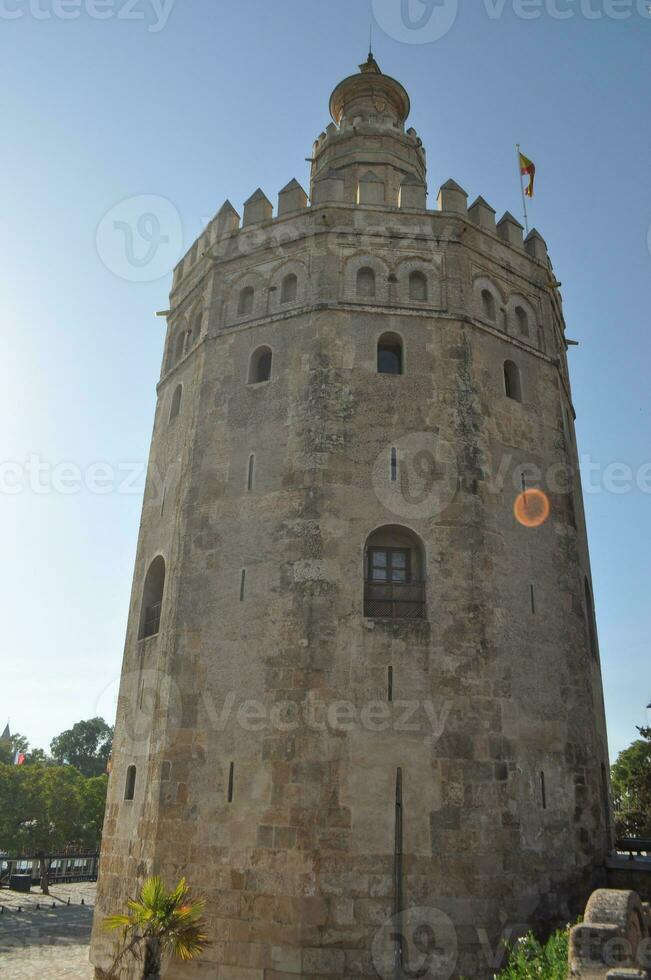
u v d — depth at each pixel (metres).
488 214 24.53
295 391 20.94
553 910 17.34
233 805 17.48
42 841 53.31
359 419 20.31
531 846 17.56
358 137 29.14
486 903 16.31
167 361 26.95
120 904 19.14
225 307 23.88
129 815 20.02
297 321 21.86
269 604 18.91
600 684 24.42
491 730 17.83
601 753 22.61
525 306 24.48
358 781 16.89
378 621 18.33
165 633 20.66
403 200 23.70
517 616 19.70
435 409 20.69
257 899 16.41
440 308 21.98
